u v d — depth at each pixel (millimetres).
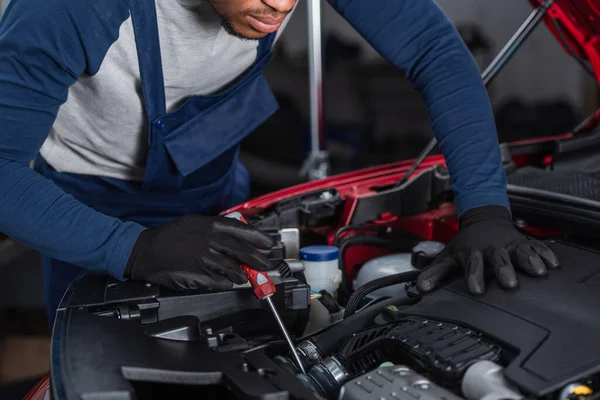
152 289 993
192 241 978
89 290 1007
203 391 807
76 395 696
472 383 736
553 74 4266
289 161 4074
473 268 954
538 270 946
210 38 1197
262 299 990
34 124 980
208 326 992
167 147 1262
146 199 1434
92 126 1318
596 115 1753
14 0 990
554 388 700
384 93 4309
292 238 1275
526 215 1273
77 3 956
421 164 1767
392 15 1195
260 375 766
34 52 936
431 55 1212
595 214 1132
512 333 808
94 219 996
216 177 1495
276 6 894
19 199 966
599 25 1491
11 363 2330
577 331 795
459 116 1189
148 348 812
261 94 1384
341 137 4238
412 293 1017
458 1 4184
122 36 1119
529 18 1431
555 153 1534
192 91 1314
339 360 870
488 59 4238
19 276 2875
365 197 1479
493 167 1161
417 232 1486
